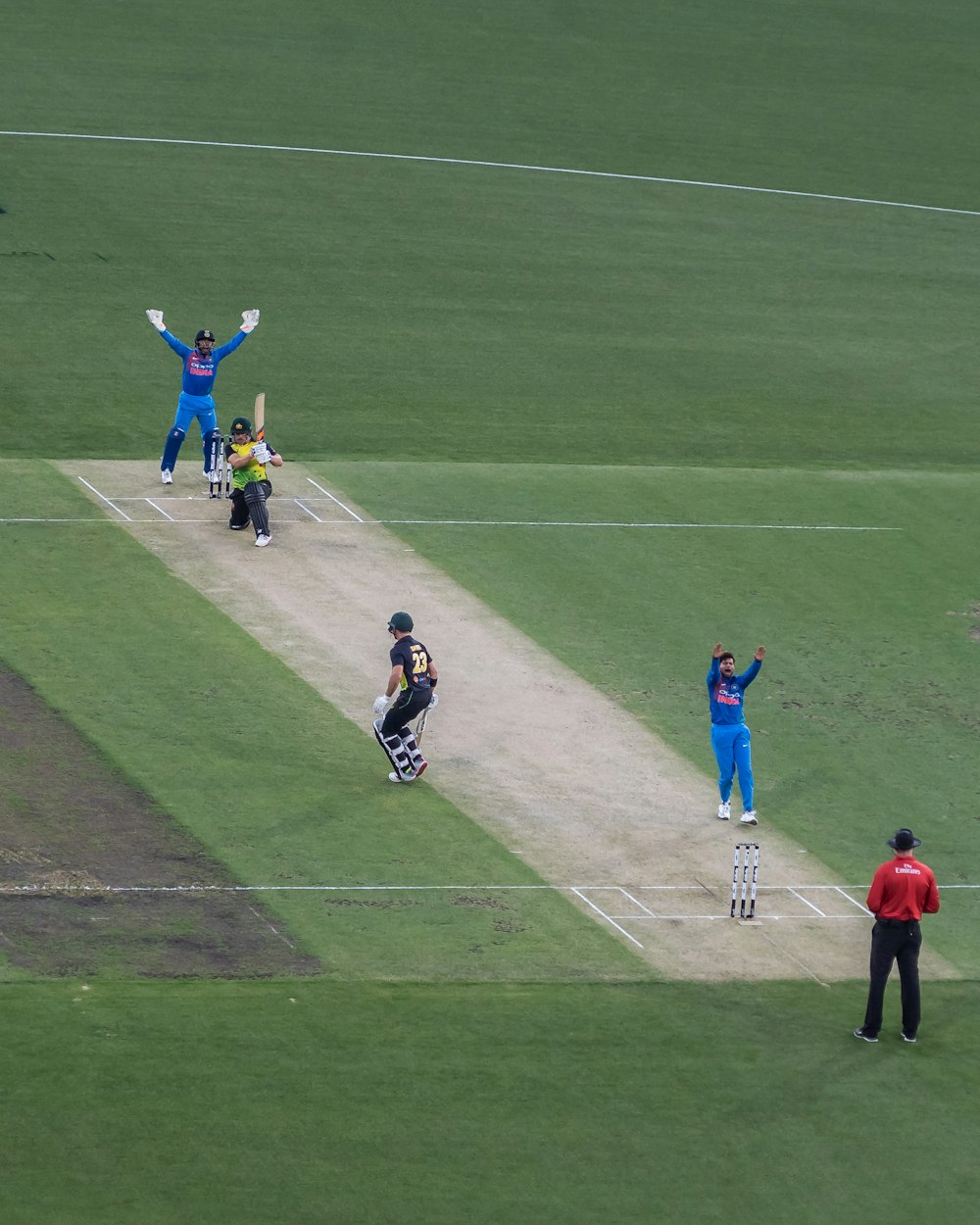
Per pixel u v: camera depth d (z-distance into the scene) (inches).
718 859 3201.3
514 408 5472.4
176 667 3661.4
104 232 6614.2
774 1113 2464.3
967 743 3715.6
